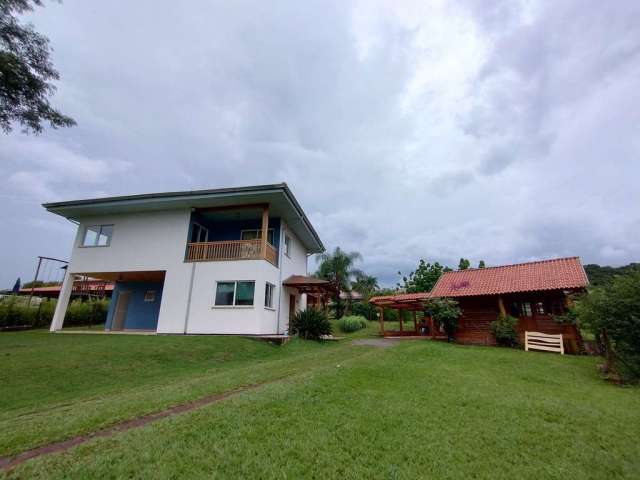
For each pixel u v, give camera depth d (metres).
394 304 22.28
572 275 15.21
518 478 3.34
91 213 17.88
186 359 10.30
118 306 19.53
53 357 8.99
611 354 8.97
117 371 8.53
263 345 13.53
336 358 10.31
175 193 15.91
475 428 4.61
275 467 3.23
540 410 5.53
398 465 3.46
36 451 3.63
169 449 3.49
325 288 20.12
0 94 11.12
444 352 12.16
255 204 16.58
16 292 24.98
